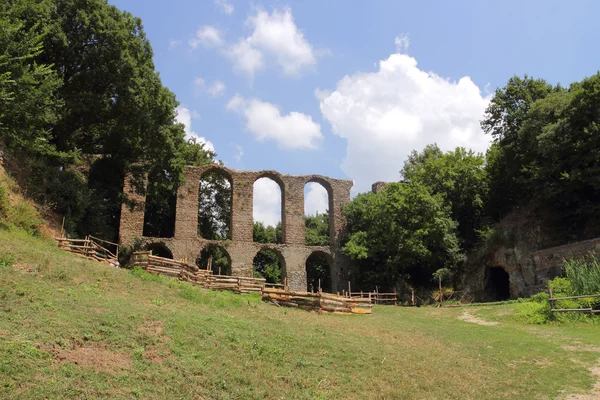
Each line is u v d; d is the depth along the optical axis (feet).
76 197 104.47
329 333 57.36
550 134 121.60
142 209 147.13
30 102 82.99
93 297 47.09
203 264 185.26
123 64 111.04
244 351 42.96
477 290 138.82
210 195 195.42
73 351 33.24
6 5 94.53
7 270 47.67
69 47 107.14
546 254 114.52
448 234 143.23
